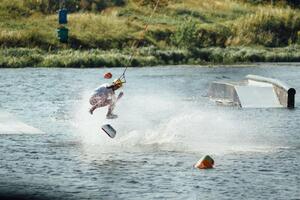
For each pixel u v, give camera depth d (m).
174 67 136.50
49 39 147.50
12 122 68.44
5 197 41.41
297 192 42.84
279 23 176.38
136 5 179.62
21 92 92.69
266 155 53.78
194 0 188.50
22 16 161.62
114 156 53.09
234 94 83.88
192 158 52.59
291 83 108.31
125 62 137.00
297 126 67.88
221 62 148.38
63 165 49.78
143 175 47.03
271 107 81.50
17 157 52.31
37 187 43.75
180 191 42.97
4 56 134.25
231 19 179.38
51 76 114.00
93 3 176.38
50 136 61.22
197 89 100.25
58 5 171.12
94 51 144.25
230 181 45.53
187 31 156.75
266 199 41.28
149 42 155.62
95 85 102.88
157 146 57.31
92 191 42.88
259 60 152.25
